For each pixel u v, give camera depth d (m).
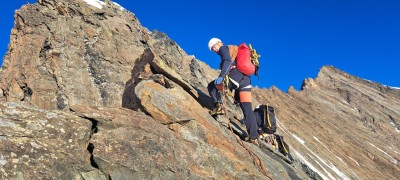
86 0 8.23
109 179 3.24
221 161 3.85
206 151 3.85
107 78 6.70
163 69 4.68
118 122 3.56
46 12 7.45
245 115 4.65
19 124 3.18
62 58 6.71
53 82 6.35
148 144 3.50
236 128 4.98
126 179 3.25
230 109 6.03
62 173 3.05
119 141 3.42
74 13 7.64
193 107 4.47
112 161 3.25
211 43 4.59
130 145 3.42
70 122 3.39
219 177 3.72
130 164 3.29
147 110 4.14
